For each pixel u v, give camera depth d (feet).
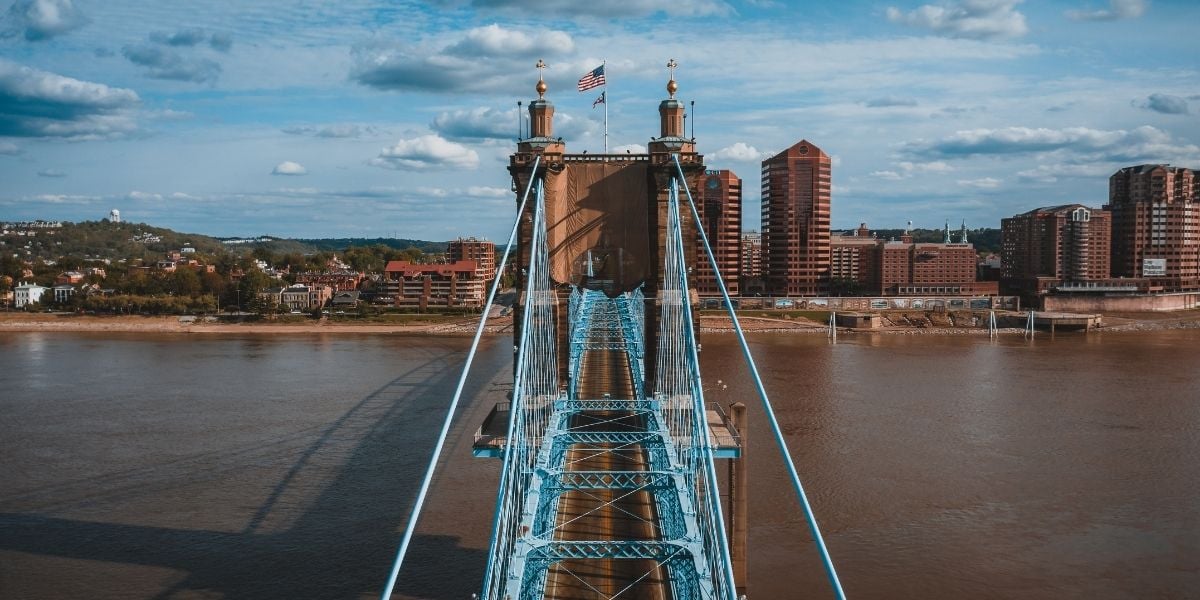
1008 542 242.58
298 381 506.07
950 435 360.28
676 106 273.54
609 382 275.39
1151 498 280.10
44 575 222.07
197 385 492.13
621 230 275.80
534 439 193.36
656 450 195.42
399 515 262.88
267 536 246.88
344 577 221.05
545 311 257.55
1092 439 355.77
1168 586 217.15
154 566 227.40
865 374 529.86
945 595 210.79
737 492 208.44
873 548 237.25
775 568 224.33
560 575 155.74
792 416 396.57
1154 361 601.62
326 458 323.78
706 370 546.26
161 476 302.66
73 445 345.51
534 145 270.67
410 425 378.12
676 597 147.13
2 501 277.03
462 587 215.31
